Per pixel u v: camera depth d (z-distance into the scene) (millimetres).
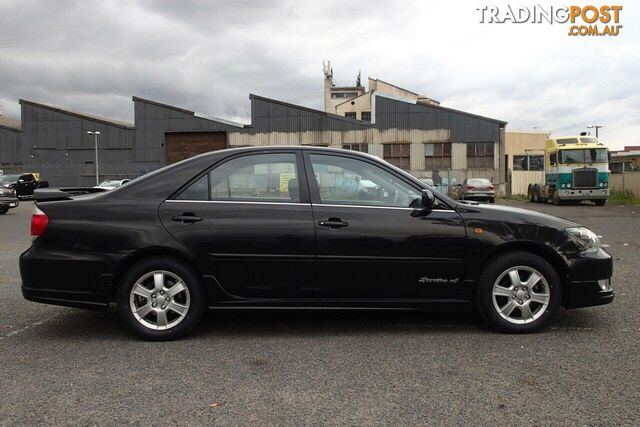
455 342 4598
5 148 49219
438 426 3076
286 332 4930
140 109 47156
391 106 44000
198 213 4645
